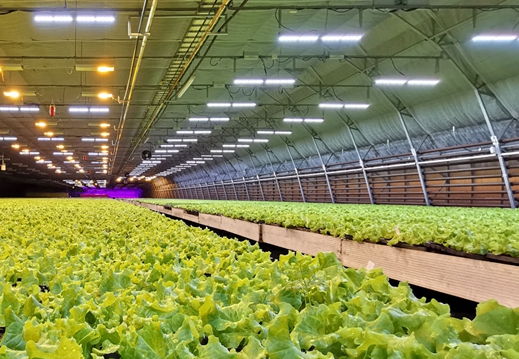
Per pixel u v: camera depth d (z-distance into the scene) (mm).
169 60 17453
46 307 1665
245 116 30766
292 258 2562
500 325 1255
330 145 29219
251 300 1708
